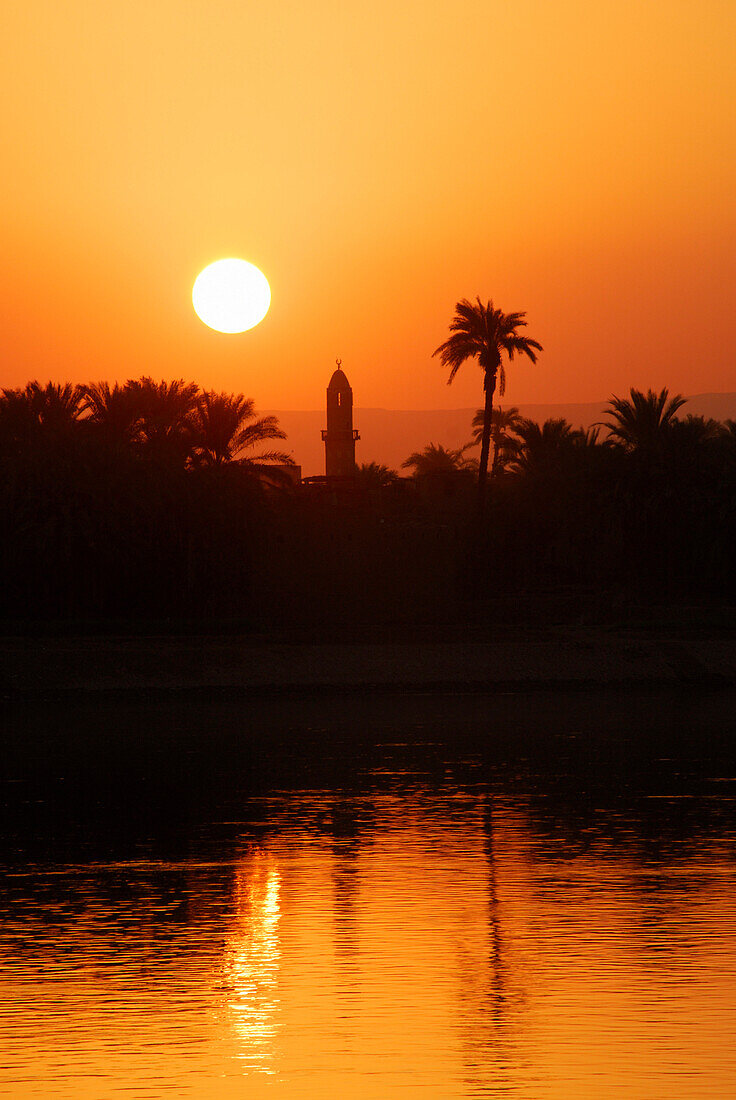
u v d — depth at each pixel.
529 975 39.50
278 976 39.88
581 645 153.00
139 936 45.06
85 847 62.47
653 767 89.56
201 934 45.28
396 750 98.75
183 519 156.12
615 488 181.38
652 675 148.50
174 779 85.00
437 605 175.38
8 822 69.62
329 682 140.50
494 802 75.38
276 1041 33.78
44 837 65.25
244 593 163.62
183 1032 34.53
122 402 172.25
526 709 126.81
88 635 148.12
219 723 115.81
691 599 185.00
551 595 180.62
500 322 190.00
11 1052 33.00
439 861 58.22
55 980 39.50
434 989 38.19
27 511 148.25
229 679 138.75
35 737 106.69
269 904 50.00
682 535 180.88
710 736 106.62
